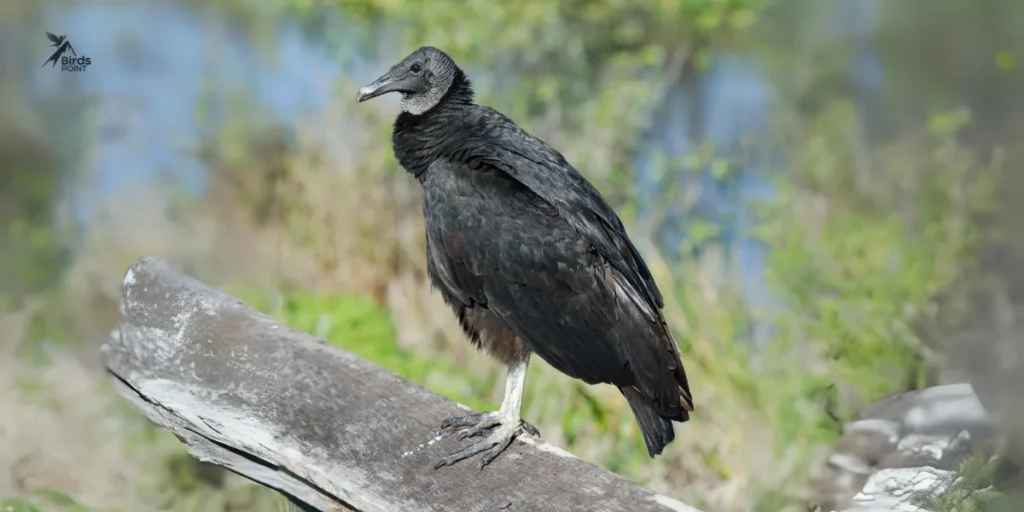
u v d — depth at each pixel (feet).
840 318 30.50
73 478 28.66
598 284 21.16
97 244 44.21
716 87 56.95
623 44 49.93
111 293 41.55
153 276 23.07
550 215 21.54
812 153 44.29
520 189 21.84
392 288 39.42
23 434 30.58
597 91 48.24
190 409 20.12
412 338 37.06
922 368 29.99
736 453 27.89
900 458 26.63
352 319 34.42
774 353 30.55
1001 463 24.50
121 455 29.27
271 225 45.70
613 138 44.01
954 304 31.83
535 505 16.55
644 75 50.31
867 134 48.57
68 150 51.21
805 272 32.35
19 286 41.75
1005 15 56.34
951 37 56.24
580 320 21.16
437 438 18.37
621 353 20.94
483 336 22.56
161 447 28.68
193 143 50.19
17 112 53.31
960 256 33.22
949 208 35.14
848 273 33.17
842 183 41.73
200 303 22.18
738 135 50.37
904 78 54.75
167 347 21.75
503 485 17.21
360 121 44.62
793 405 28.27
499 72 49.03
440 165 22.67
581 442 28.89
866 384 29.48
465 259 21.81
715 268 35.42
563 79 47.29
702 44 54.34
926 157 42.50
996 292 32.27
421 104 24.21
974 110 48.93
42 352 36.73
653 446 20.74
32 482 28.71
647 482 27.61
